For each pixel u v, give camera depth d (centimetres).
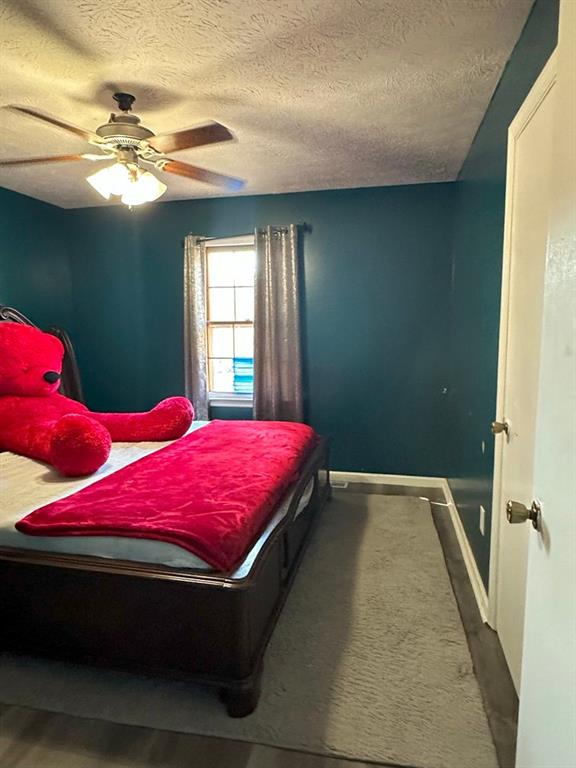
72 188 377
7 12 163
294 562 244
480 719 162
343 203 387
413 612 223
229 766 147
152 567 166
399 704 169
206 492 202
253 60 195
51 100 229
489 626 210
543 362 93
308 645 200
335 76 209
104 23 169
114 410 462
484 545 230
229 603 159
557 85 86
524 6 163
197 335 414
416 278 382
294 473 255
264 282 397
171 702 172
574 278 77
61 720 165
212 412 437
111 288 446
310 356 408
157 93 223
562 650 79
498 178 214
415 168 334
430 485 397
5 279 380
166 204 423
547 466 89
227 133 212
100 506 187
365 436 406
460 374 322
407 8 164
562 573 80
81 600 173
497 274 213
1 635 184
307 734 158
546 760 85
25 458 267
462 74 207
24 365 302
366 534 306
